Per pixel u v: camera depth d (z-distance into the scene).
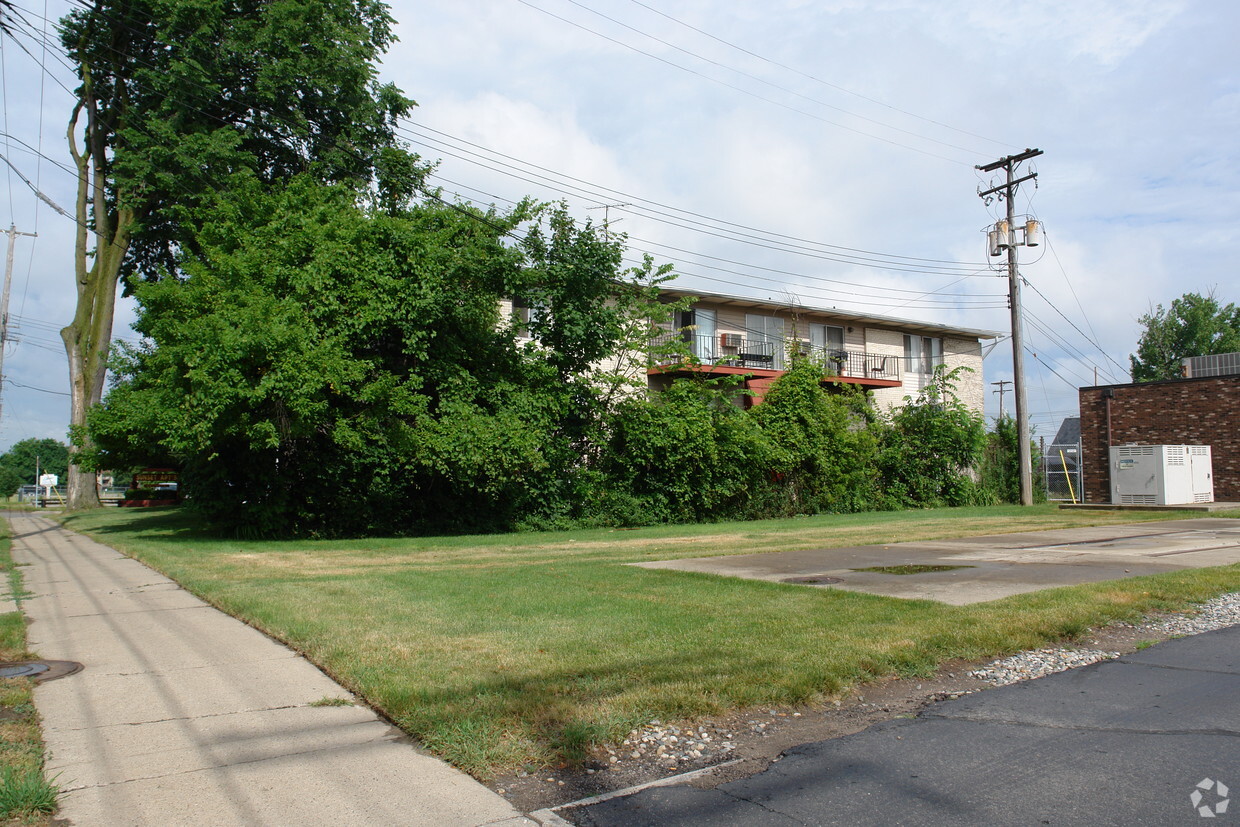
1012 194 29.59
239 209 17.73
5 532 20.59
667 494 23.02
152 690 5.34
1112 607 7.46
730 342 31.95
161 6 21.41
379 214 17.39
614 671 5.47
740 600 8.00
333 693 5.28
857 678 5.46
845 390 31.69
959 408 31.58
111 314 28.09
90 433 19.36
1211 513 21.67
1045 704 5.06
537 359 20.50
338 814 3.56
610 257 20.55
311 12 21.70
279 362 14.29
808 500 26.69
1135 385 28.61
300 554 13.62
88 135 28.66
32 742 4.36
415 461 17.44
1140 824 3.41
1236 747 4.29
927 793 3.78
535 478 20.39
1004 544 13.55
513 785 3.91
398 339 18.00
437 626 6.93
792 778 3.98
